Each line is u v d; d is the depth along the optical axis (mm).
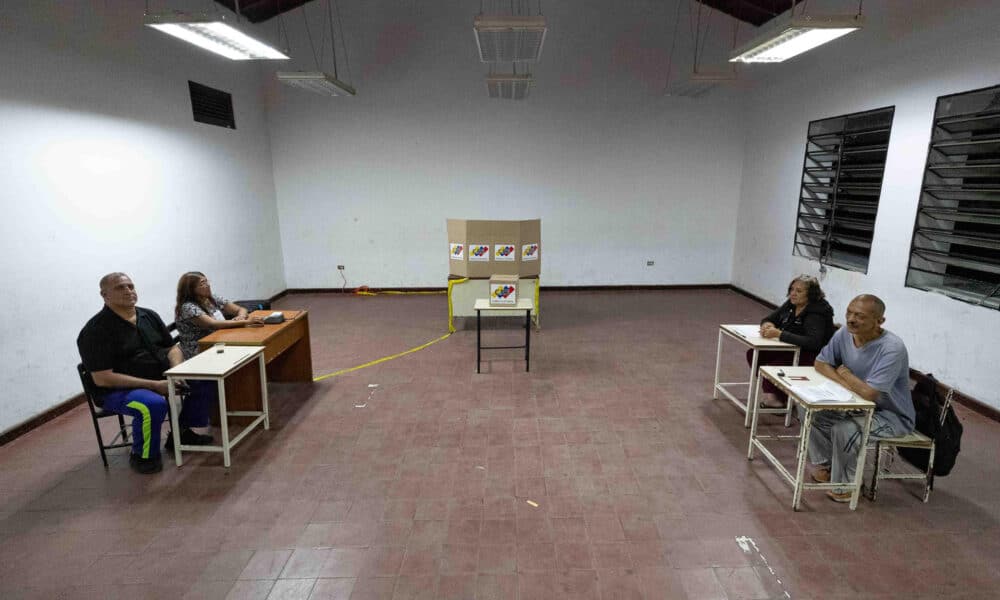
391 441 2926
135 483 2520
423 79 6180
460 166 6469
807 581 1883
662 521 2221
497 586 1864
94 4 3527
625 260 6871
